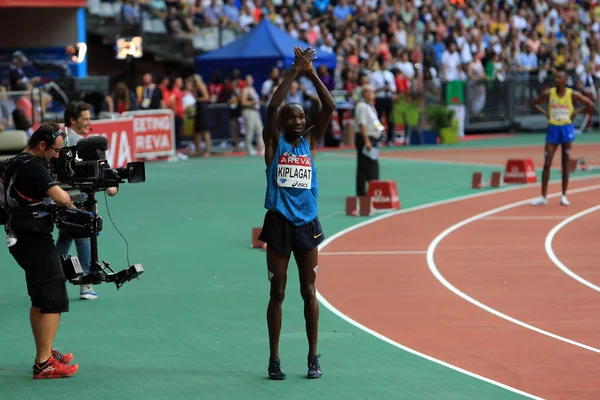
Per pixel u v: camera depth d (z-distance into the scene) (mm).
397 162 91312
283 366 28312
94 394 25828
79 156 28547
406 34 124562
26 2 93188
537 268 43094
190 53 115375
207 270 42812
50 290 27000
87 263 36906
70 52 80875
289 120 26672
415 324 33375
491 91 121625
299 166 26625
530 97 124438
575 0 154625
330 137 108375
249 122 96875
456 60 119750
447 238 51094
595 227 54156
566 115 61531
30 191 26641
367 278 41188
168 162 90500
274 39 103938
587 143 110312
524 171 74562
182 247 48438
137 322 33656
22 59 76500
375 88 108750
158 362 28844
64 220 27500
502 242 49750
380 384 26516
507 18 139750
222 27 117000
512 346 30484
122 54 92688
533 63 129125
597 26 148500
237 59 103062
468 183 74938
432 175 80312
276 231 26547
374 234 52438
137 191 69938
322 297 37594
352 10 128625
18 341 31328
